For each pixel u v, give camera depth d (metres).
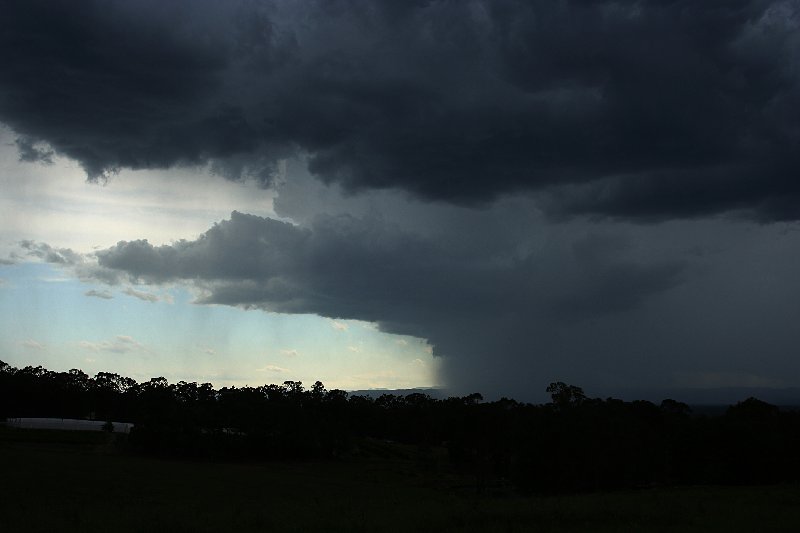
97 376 172.12
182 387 160.88
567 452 73.19
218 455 118.31
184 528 25.95
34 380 164.75
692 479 84.62
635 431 78.06
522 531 24.44
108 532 25.53
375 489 79.88
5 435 118.00
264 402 135.12
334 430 129.38
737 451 78.56
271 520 27.73
